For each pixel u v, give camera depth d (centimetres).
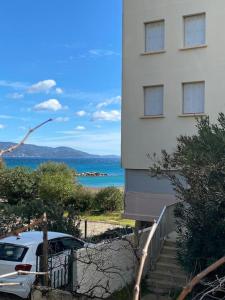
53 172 4009
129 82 2184
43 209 1861
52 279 1147
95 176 9481
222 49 1980
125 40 2200
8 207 1938
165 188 2067
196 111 2038
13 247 1222
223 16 1981
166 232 1606
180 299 307
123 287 1377
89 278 1242
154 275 1441
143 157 2128
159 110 2122
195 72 2033
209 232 1161
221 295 766
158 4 2128
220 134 1177
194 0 2048
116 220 3147
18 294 1162
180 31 2077
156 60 2125
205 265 1174
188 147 1189
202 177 1154
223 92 1970
